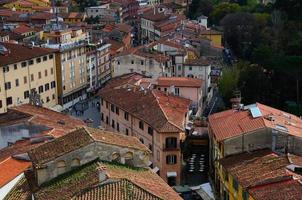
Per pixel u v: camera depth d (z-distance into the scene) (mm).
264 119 76312
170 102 98438
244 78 133625
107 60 171125
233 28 183750
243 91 132750
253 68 135500
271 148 73438
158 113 90938
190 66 139250
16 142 69750
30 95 122625
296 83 134625
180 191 78000
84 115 133625
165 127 85875
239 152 73812
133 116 95250
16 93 124438
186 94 115688
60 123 76125
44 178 49188
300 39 154750
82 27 196750
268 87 134000
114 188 44375
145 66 140250
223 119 82438
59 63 139250
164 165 86625
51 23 194750
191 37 176625
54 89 139000
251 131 73250
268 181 61625
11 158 59344
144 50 151250
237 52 179875
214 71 154125
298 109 128125
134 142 55188
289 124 78688
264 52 144875
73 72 146500
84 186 44844
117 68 143250
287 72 135875
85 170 48156
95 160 49938
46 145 52812
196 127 97062
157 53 146250
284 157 67438
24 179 53531
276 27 170125
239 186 65125
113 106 104500
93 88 158000
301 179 61188
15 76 123688
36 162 49750
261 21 183000
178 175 86750
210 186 79438
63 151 50000
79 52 149500
